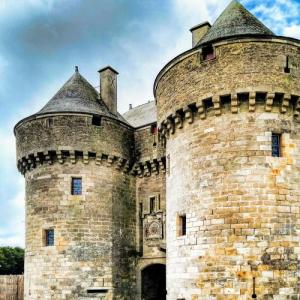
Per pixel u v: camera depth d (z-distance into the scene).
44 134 26.66
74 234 25.81
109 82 30.50
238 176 18.22
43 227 26.19
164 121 21.53
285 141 18.56
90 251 25.91
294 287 17.28
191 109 19.80
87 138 26.69
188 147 19.97
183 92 20.08
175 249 19.92
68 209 26.06
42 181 26.77
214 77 18.98
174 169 20.94
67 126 26.56
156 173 28.42
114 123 27.97
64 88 29.67
